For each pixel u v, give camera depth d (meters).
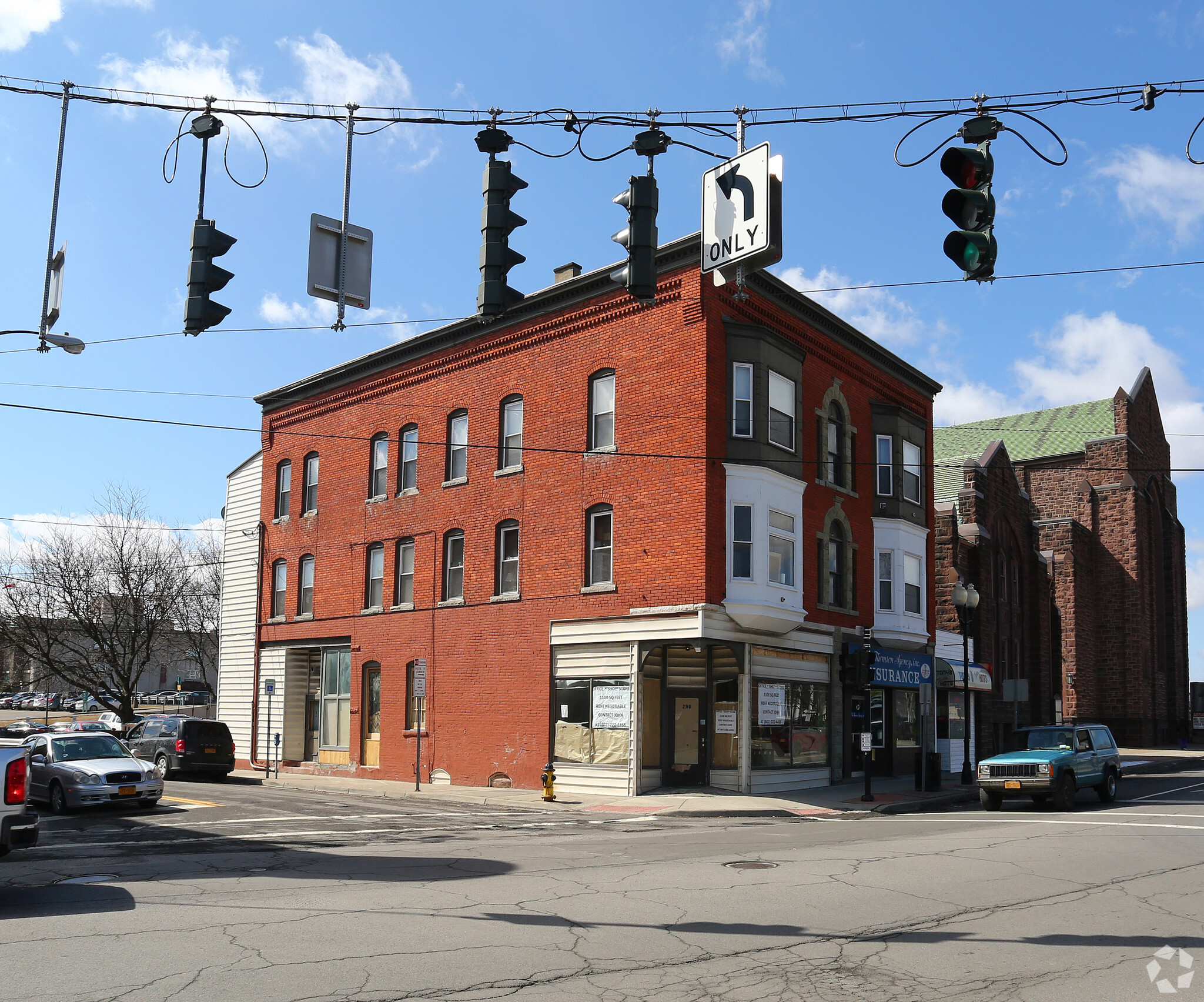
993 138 10.93
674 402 24.39
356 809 21.42
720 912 9.68
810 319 28.02
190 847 14.93
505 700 27.08
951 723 33.75
